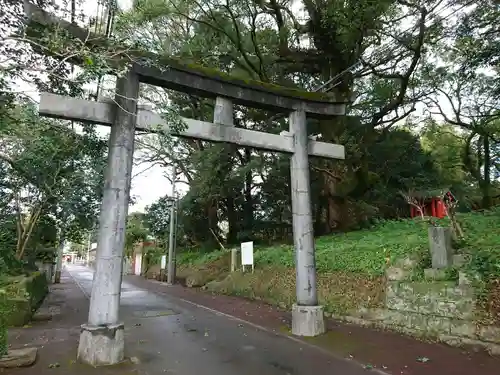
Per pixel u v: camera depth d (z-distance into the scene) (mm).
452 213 9070
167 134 6793
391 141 17469
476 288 6824
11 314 9375
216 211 24719
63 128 11367
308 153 9039
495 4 10859
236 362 6359
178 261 27750
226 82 8094
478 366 5652
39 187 12898
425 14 11461
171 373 5703
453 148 22906
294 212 8680
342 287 10352
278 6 14867
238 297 16188
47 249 22719
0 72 4680
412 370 5637
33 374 5453
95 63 5035
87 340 6055
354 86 17391
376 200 18812
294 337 8023
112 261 6301
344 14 12695
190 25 16078
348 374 5613
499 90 14562
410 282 8219
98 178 13375
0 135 8992
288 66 16734
